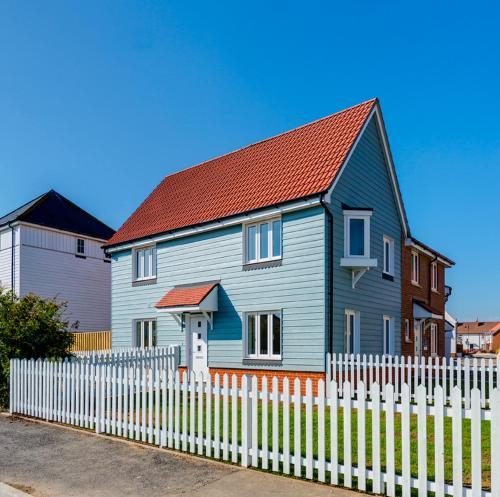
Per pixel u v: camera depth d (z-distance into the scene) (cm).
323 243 1476
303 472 700
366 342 1686
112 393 955
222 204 1800
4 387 1226
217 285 1741
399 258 2020
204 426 952
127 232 2178
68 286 2988
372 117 1808
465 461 764
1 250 2891
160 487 662
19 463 782
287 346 1527
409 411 590
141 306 2055
